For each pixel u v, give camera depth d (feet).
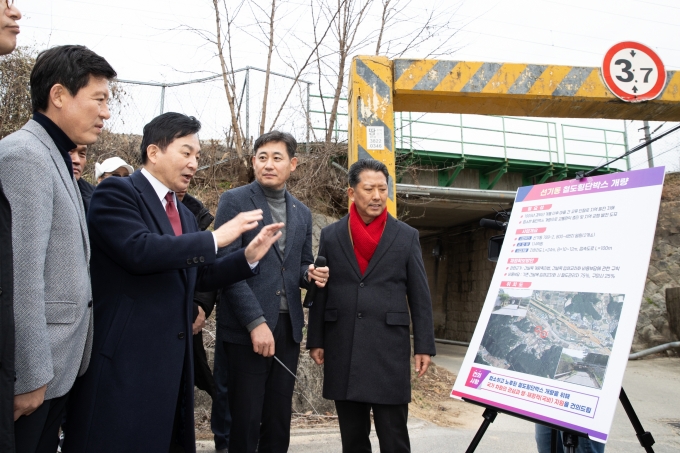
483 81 16.56
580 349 6.76
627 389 22.21
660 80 17.22
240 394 8.45
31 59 24.73
